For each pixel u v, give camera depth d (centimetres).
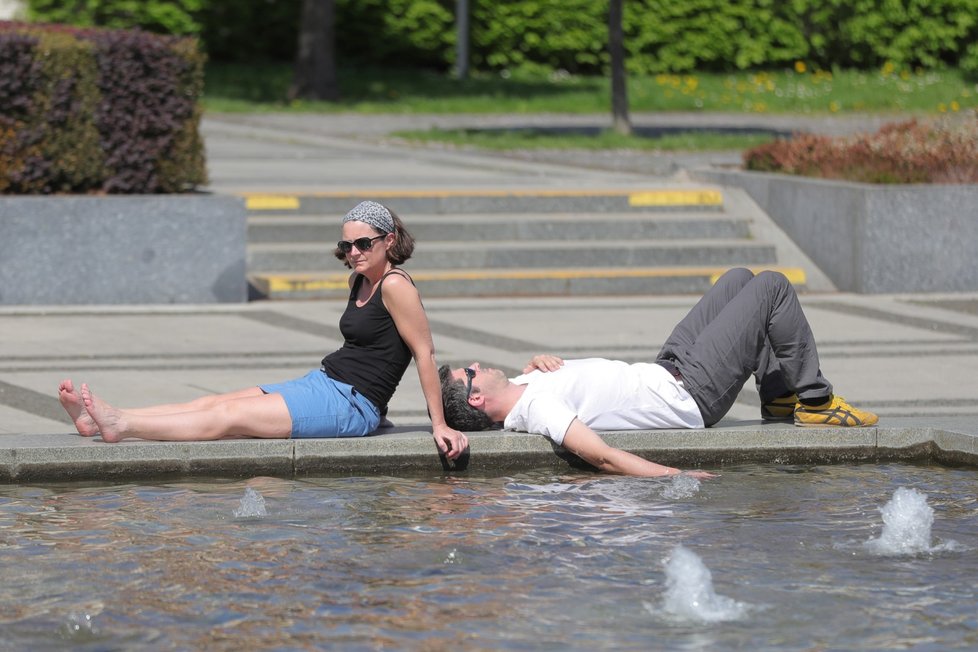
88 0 9931
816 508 2056
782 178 4778
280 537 1894
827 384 2364
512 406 2306
